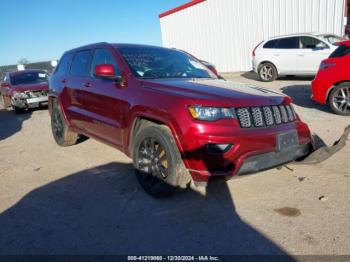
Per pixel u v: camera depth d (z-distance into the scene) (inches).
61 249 112.1
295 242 108.8
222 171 121.6
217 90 135.9
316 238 110.3
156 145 140.7
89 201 147.0
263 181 157.2
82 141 254.1
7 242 117.8
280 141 131.5
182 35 840.3
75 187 163.9
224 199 141.5
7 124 378.3
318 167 171.2
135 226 124.1
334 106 283.1
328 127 247.0
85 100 189.5
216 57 779.4
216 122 121.3
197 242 112.2
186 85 142.7
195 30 804.6
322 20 570.6
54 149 238.4
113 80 163.9
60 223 129.3
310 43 479.8
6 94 480.7
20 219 134.2
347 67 270.5
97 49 189.5
